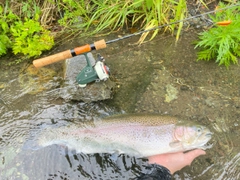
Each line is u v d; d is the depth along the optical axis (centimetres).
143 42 69
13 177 47
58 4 75
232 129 52
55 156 48
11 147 50
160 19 69
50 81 62
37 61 51
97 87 57
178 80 60
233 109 55
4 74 64
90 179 47
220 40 59
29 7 76
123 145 47
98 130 48
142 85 60
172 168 46
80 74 55
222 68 62
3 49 67
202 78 61
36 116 55
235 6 64
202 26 71
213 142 50
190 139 46
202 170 47
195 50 66
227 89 59
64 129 49
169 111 55
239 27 60
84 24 74
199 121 54
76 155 48
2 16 73
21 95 59
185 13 74
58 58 52
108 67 60
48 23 75
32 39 68
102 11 73
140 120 48
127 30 72
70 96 57
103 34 72
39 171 47
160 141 46
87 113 55
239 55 63
